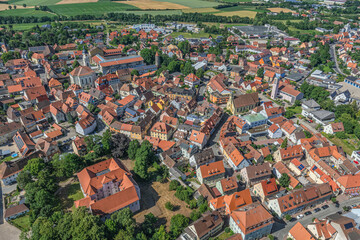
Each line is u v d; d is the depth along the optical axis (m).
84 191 144.50
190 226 123.69
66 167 159.00
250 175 158.62
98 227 114.94
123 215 124.88
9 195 151.50
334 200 146.12
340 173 163.38
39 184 144.00
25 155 177.62
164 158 176.25
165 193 153.88
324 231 123.25
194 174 166.75
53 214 129.62
